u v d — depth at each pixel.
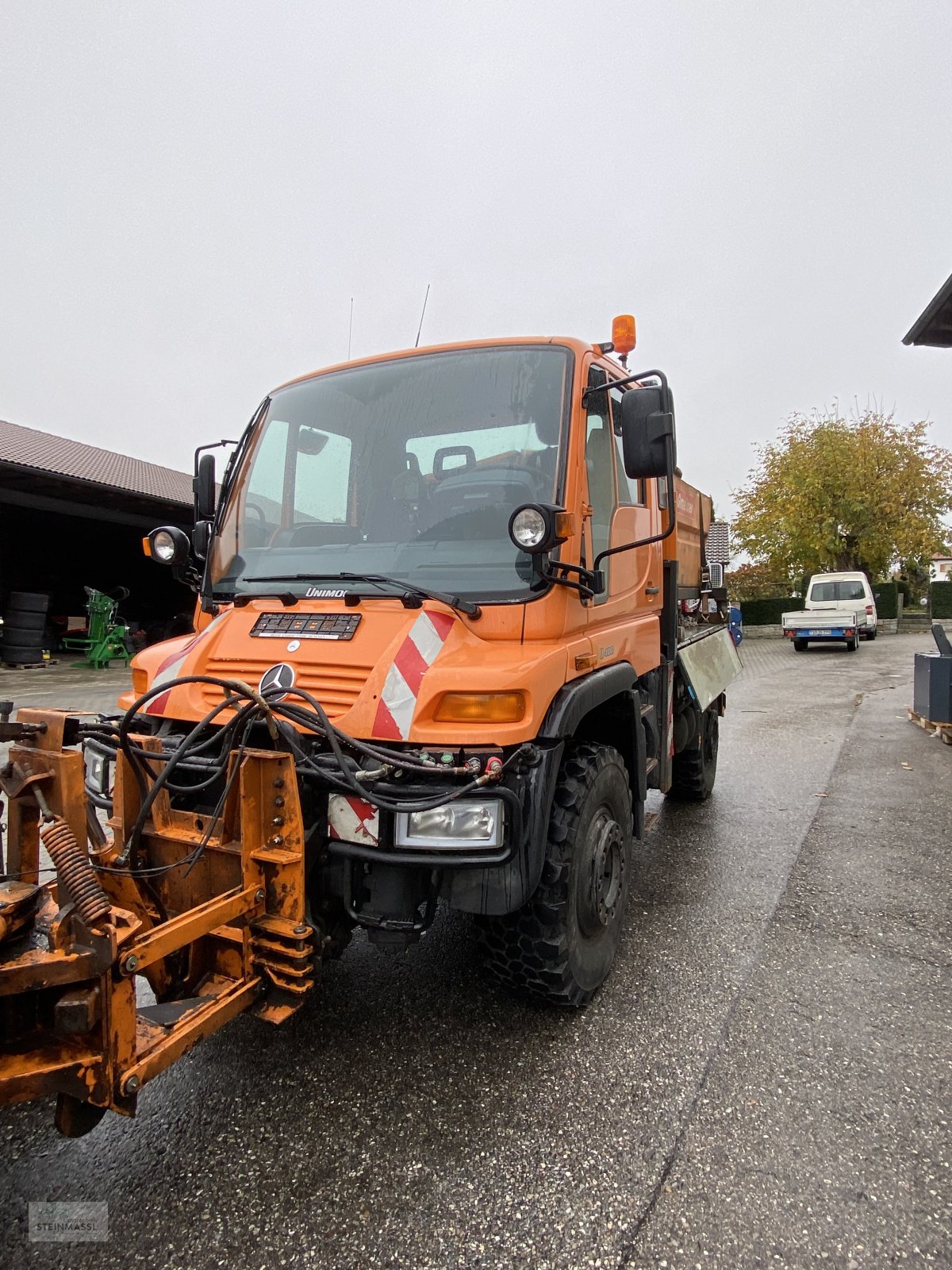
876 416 29.80
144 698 2.57
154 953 2.03
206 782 2.62
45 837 1.96
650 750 4.34
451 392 3.48
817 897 4.51
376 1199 2.24
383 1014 3.22
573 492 3.15
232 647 3.12
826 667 17.50
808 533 29.03
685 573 5.63
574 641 3.13
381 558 3.24
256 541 3.60
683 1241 2.10
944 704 8.95
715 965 3.67
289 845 2.44
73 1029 1.86
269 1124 2.56
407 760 2.48
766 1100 2.68
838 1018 3.21
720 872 4.92
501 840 2.56
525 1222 2.16
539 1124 2.56
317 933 2.50
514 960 3.04
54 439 19.83
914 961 3.72
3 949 1.90
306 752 2.72
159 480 19.05
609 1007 3.29
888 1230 2.13
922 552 28.77
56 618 18.64
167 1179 2.33
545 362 3.41
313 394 3.79
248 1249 2.07
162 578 22.86
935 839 5.55
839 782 7.21
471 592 2.98
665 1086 2.76
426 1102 2.67
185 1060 2.90
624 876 3.62
